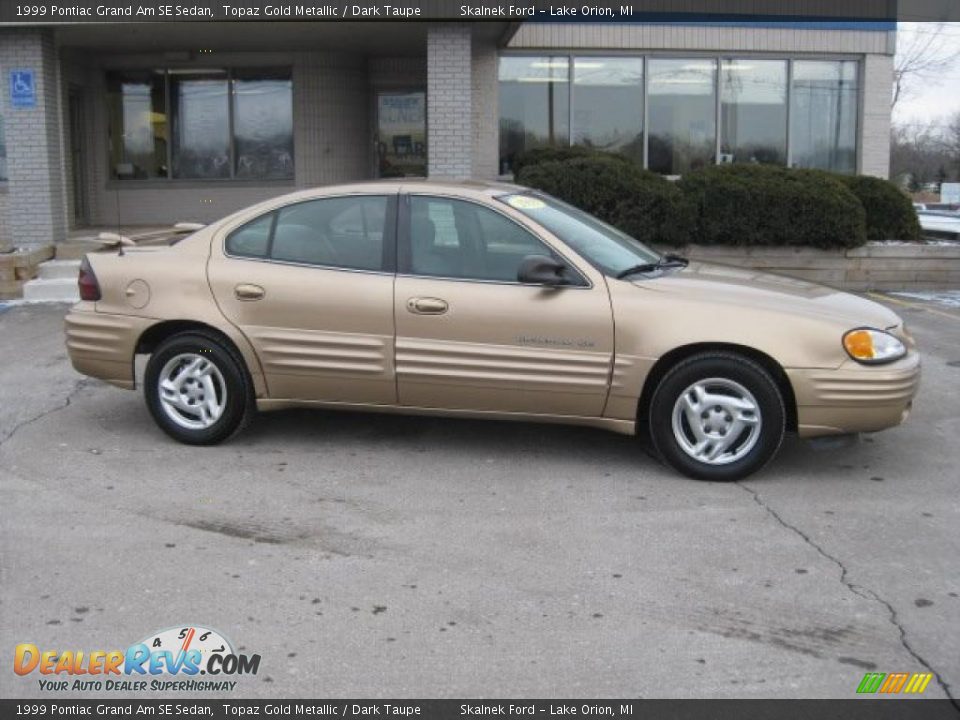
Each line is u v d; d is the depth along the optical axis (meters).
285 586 4.46
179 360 6.40
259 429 6.88
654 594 4.38
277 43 15.33
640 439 6.63
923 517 5.29
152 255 6.47
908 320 10.84
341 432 6.82
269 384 6.29
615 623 4.12
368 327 6.04
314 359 6.16
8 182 14.07
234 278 6.25
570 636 4.02
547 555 4.79
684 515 5.30
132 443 6.55
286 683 3.69
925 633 4.05
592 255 6.02
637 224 12.38
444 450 6.43
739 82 16.22
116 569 4.62
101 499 5.53
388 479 5.88
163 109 16.55
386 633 4.04
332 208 6.26
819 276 13.04
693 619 4.16
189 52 16.12
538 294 5.85
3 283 12.03
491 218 6.05
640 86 16.05
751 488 5.71
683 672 3.75
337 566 4.67
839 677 3.73
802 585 4.47
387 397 6.14
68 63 15.62
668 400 5.77
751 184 12.69
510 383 5.91
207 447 6.45
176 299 6.31
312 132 16.33
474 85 15.71
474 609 4.24
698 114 16.23
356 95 16.55
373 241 6.15
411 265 6.07
